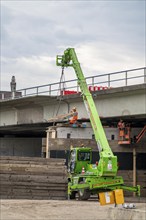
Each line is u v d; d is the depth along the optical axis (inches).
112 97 1491.1
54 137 1584.6
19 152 2496.3
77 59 1382.9
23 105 1937.7
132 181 1505.9
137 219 605.3
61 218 789.9
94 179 1119.6
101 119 1590.8
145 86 1334.9
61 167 1218.6
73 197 1207.6
